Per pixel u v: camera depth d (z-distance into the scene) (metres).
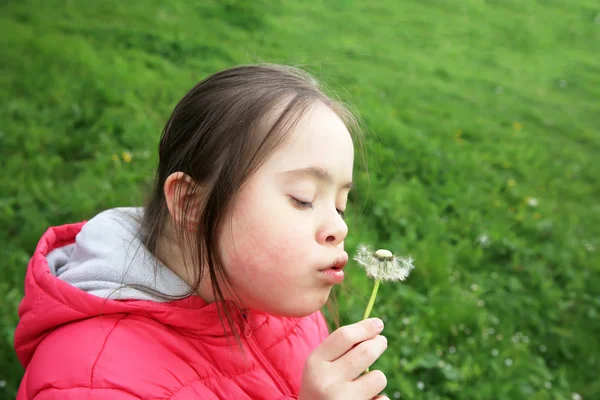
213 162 1.17
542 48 9.16
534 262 4.31
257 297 1.17
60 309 1.19
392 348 3.18
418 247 4.04
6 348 2.72
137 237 1.31
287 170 1.13
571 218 4.99
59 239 1.54
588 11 10.85
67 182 4.06
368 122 5.47
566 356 3.61
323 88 1.40
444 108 6.61
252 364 1.30
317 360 1.09
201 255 1.19
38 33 6.10
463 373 3.14
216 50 6.61
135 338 1.18
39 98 4.91
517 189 5.25
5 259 3.26
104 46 6.19
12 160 4.10
